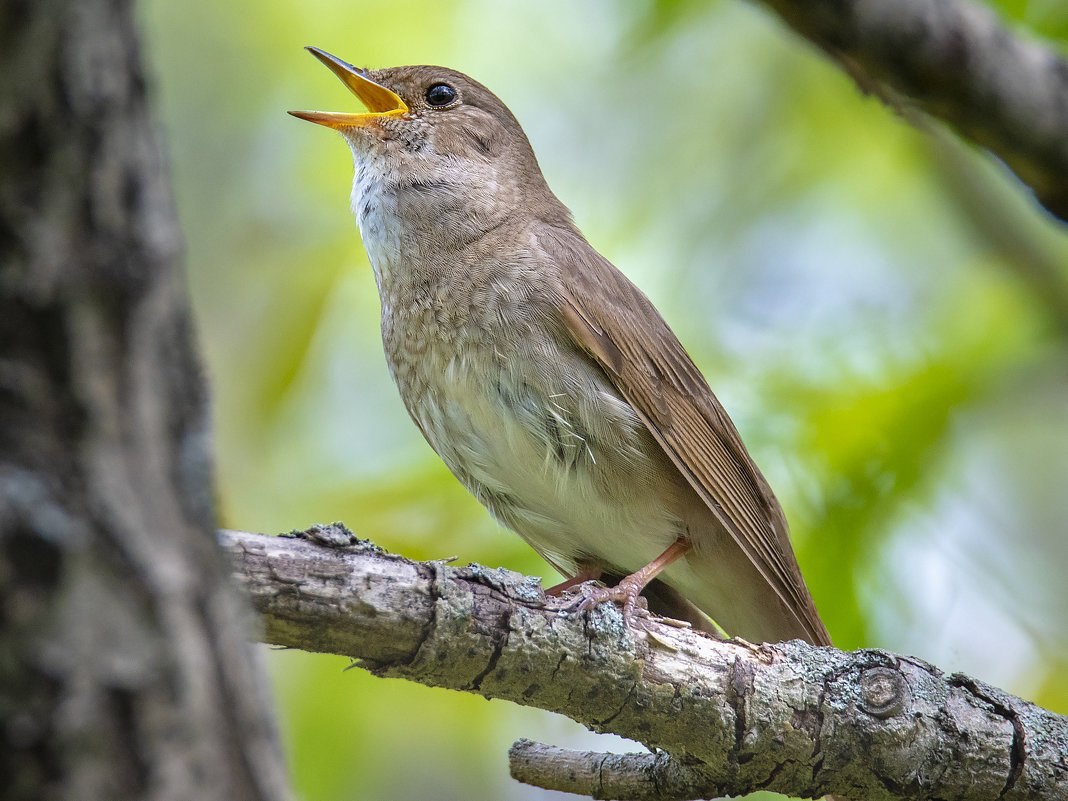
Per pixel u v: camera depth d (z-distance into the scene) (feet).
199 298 35.42
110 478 9.42
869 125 37.52
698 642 21.12
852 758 21.40
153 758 9.29
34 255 9.22
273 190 37.29
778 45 37.88
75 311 9.36
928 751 21.49
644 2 36.60
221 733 9.73
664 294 37.83
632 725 20.71
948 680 22.21
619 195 39.04
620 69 38.99
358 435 35.73
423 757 33.50
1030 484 37.93
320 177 37.04
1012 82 16.63
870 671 21.61
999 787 21.77
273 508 32.58
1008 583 35.65
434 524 31.68
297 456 34.24
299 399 34.60
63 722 8.98
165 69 38.17
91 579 9.21
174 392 9.90
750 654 21.39
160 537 9.61
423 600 17.99
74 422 9.33
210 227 36.40
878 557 30.83
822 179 38.45
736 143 38.70
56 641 9.04
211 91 38.11
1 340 9.18
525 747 24.02
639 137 39.19
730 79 38.63
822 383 32.17
